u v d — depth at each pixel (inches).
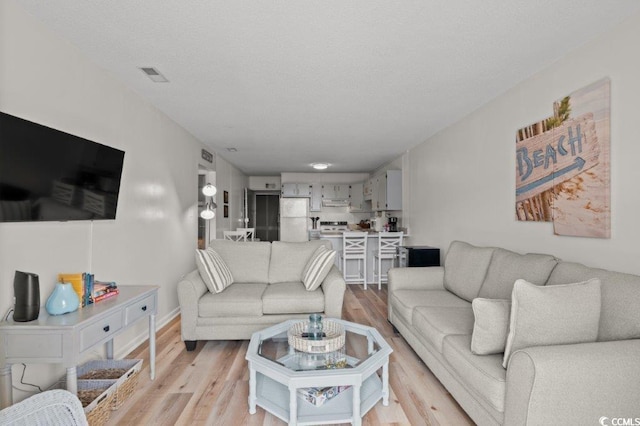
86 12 76.4
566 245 97.2
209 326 120.0
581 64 91.5
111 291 86.3
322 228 358.0
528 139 112.1
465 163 156.2
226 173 278.1
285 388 89.7
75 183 84.5
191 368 105.9
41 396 57.2
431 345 96.3
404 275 137.6
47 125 82.2
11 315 70.7
